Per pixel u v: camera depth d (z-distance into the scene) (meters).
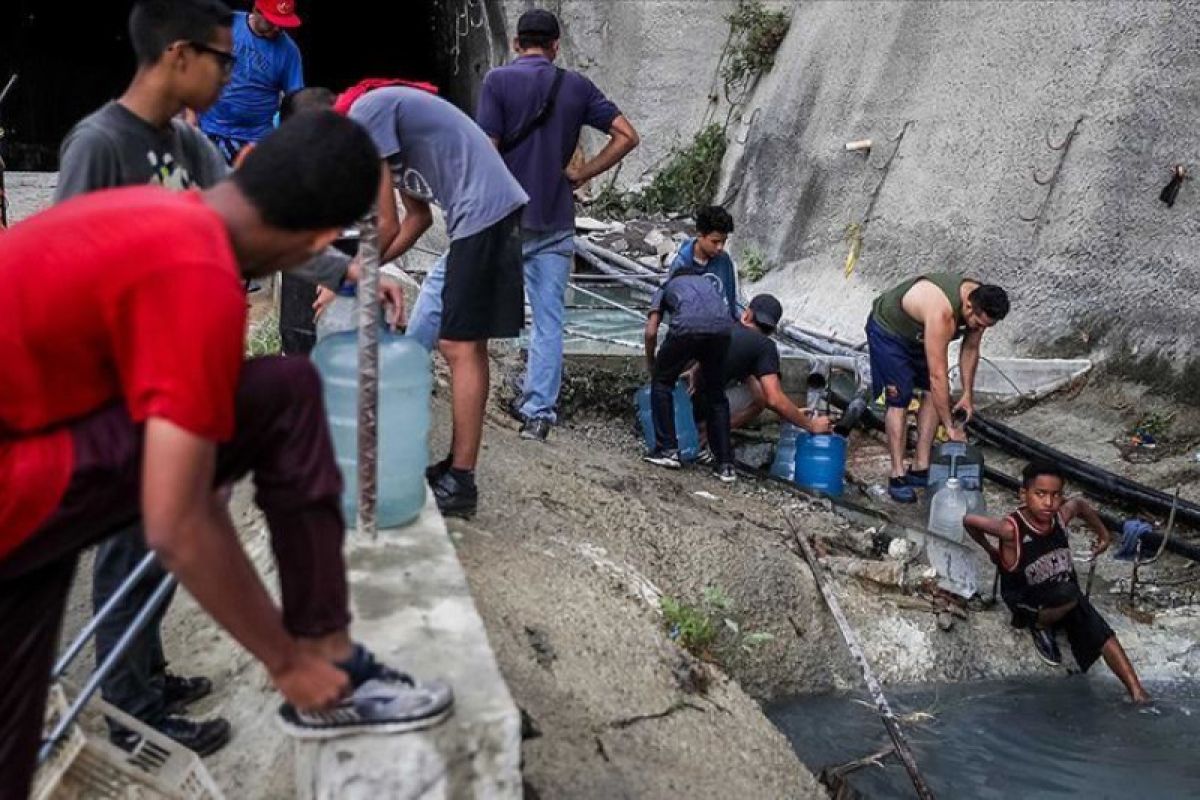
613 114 7.04
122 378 2.30
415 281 8.93
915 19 12.18
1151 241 9.12
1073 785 5.25
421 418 4.14
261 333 6.62
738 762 4.50
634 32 15.76
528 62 6.84
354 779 2.86
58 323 2.28
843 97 12.79
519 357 8.73
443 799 2.93
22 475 2.33
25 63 20.89
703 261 8.30
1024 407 9.28
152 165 3.57
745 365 7.77
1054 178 10.02
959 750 5.53
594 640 4.68
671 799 3.96
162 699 3.74
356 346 4.12
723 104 15.27
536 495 6.00
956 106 11.30
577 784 3.81
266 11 7.58
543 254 7.02
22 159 20.72
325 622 2.70
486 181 4.71
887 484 8.12
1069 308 9.62
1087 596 6.39
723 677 5.09
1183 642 6.44
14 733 2.55
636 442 8.27
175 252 2.24
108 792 3.12
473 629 3.44
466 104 19.09
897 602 6.51
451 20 18.89
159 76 3.52
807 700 6.00
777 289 12.62
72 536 2.43
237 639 2.42
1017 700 6.06
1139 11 9.70
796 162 13.22
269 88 7.75
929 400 7.98
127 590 3.20
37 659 2.54
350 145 2.48
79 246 2.28
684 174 14.81
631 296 11.28
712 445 7.77
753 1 15.05
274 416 2.53
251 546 4.71
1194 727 5.82
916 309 7.61
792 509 7.38
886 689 6.13
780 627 6.14
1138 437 8.52
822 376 8.77
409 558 3.89
